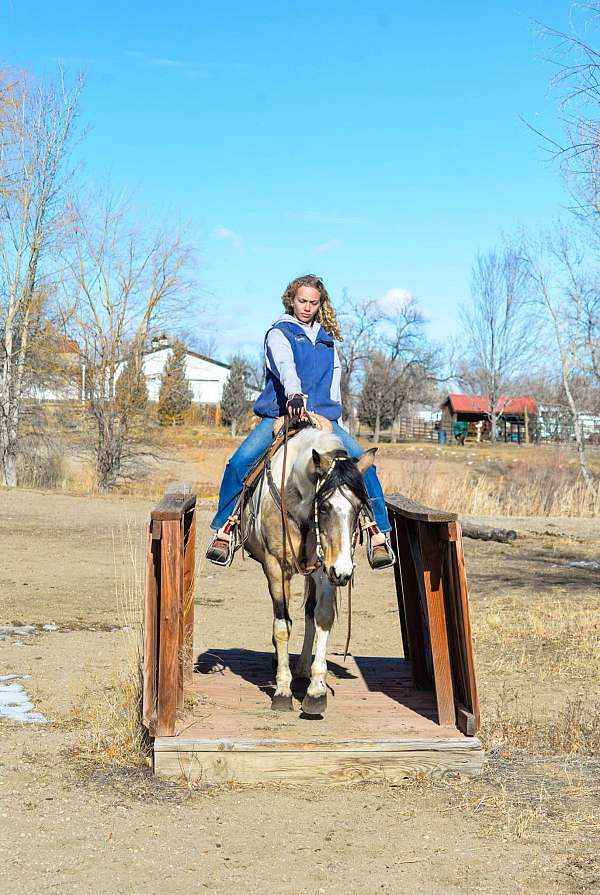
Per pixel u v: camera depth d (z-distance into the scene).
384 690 7.04
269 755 5.47
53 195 28.98
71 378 29.50
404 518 6.98
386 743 5.54
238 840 4.64
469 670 5.79
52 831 4.69
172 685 5.61
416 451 49.12
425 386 79.88
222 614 11.72
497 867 4.38
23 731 6.43
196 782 5.44
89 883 4.12
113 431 29.41
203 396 76.94
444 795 5.33
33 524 19.78
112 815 4.92
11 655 8.84
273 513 6.16
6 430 28.84
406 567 7.08
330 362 6.95
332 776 5.50
